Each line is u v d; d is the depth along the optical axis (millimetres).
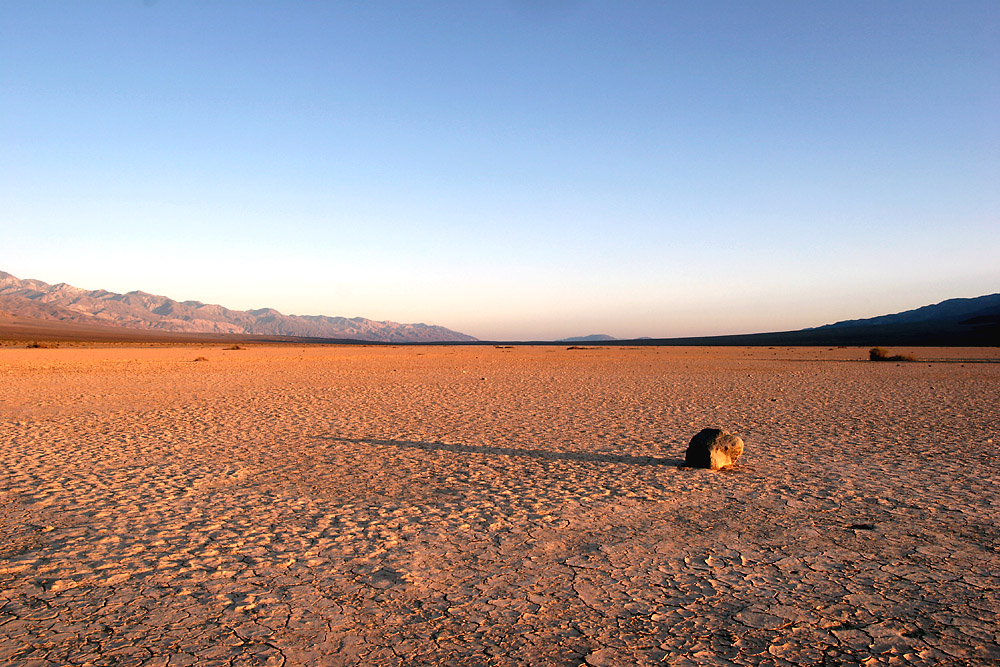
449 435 14602
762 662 4438
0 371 34250
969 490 9398
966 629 4949
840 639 4789
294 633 4871
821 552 6727
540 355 66750
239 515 8164
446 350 93125
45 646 4656
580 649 4625
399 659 4473
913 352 68062
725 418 17281
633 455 12234
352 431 15156
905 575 6066
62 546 6914
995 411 18484
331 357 59531
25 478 10156
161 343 137625
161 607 5348
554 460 11734
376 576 6055
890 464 11297
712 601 5480
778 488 9547
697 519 7945
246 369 39062
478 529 7555
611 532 7426
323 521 7902
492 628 4957
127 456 12031
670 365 44812
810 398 22281
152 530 7508
